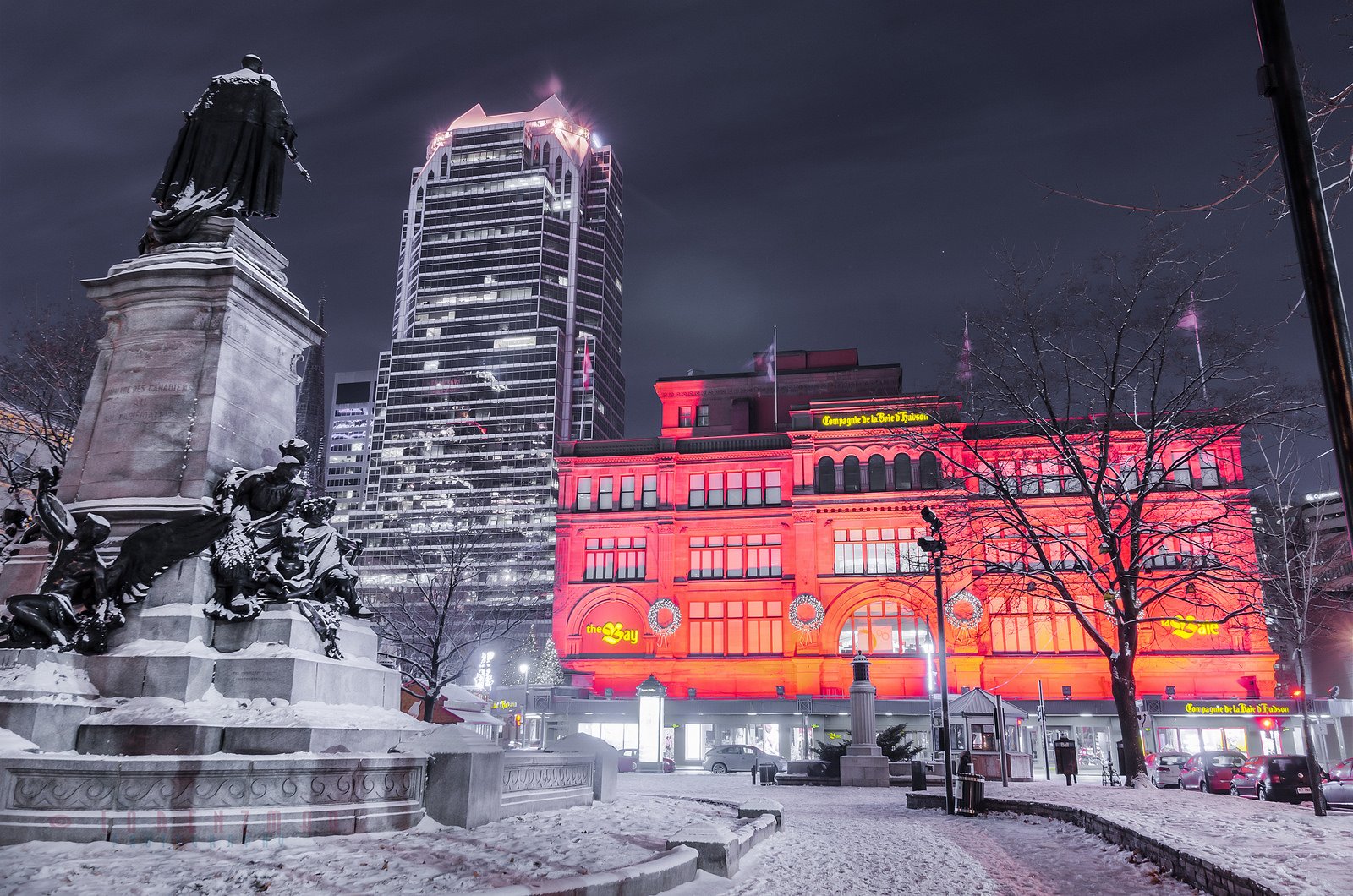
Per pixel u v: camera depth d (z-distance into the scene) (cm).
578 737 1744
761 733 6191
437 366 18538
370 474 19888
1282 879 879
